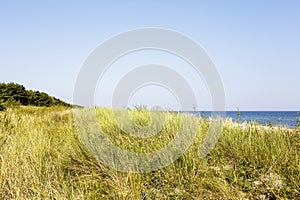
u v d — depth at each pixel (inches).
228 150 176.9
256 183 133.6
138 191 125.0
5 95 1294.3
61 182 130.5
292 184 128.3
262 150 163.9
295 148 167.3
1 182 125.6
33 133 199.8
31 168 139.5
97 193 123.3
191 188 131.1
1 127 214.8
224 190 124.4
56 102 1397.6
